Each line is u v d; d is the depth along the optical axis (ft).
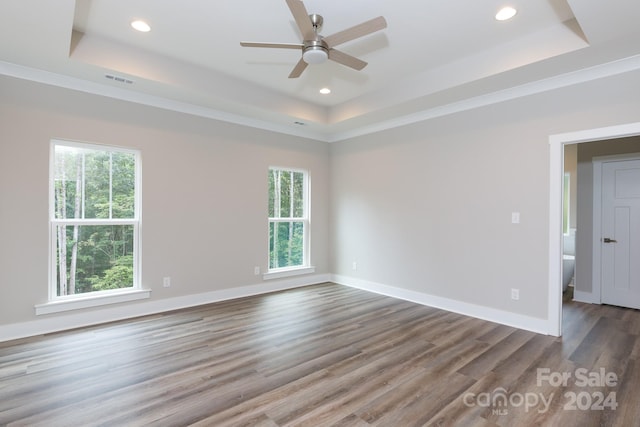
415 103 13.38
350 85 13.67
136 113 12.62
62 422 6.38
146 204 12.91
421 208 14.70
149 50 10.98
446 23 9.17
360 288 17.39
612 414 6.73
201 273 14.37
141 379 7.99
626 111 9.62
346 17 8.89
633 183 13.71
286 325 11.80
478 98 12.65
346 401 7.18
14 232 10.45
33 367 8.52
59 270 11.39
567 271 16.88
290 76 9.93
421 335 10.93
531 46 9.79
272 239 17.16
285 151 17.20
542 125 11.18
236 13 8.81
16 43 9.00
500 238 12.21
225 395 7.36
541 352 9.62
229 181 15.17
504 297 12.10
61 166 11.46
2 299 10.27
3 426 6.23
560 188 10.81
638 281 13.60
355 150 17.69
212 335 10.80
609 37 8.39
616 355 9.40
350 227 17.99
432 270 14.29
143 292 12.76
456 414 6.75
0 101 10.19
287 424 6.40
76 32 9.83
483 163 12.64
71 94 11.31
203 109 14.14
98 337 10.54
